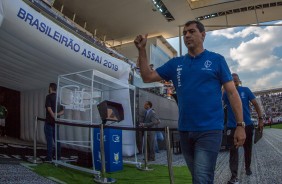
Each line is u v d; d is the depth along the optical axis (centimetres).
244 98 440
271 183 408
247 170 473
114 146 545
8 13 501
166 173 522
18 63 704
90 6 1670
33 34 568
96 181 420
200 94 188
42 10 690
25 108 939
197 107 187
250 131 443
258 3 1914
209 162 177
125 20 1908
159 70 216
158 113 1116
